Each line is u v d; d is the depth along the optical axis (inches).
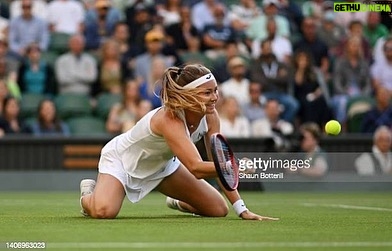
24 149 1631.4
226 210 862.5
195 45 1814.7
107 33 1840.6
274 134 1644.9
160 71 1685.5
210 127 816.3
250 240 619.8
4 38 1807.3
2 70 1699.1
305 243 600.7
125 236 646.5
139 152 808.3
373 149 1627.7
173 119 773.9
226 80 1761.8
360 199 1338.6
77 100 1716.3
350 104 1750.7
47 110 1653.5
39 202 1211.9
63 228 717.9
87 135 1638.8
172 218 840.3
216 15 1841.8
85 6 1878.7
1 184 1632.6
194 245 584.1
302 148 1599.4
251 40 1865.2
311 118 1728.6
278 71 1740.9
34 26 1801.2
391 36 1856.5
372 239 633.6
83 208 841.5
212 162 753.6
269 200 1307.8
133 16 1824.6
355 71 1806.1
